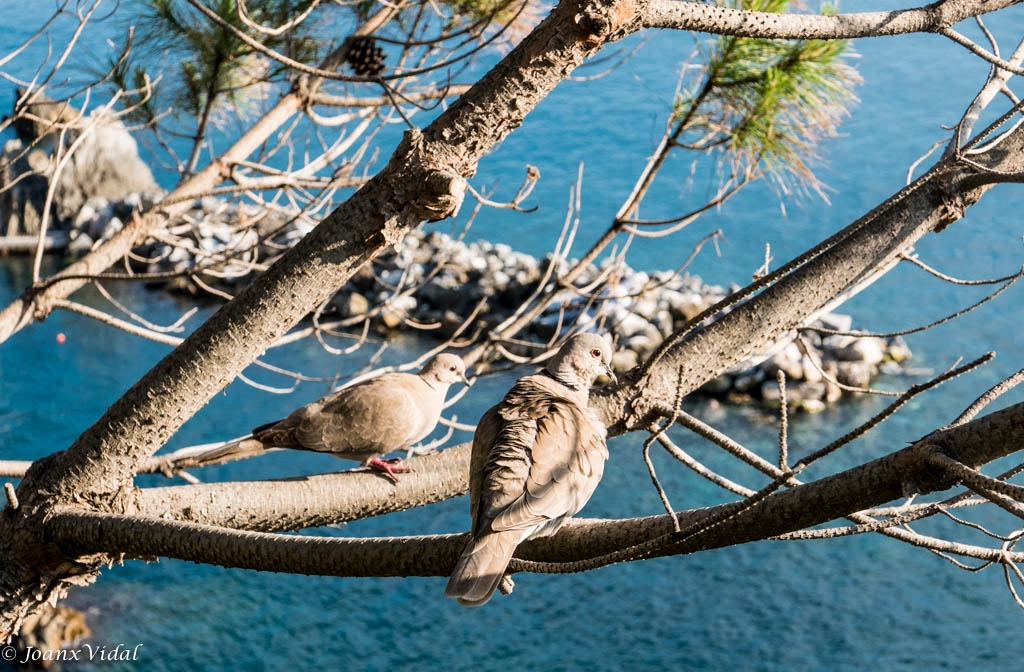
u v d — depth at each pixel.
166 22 7.24
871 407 15.63
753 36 3.77
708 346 4.12
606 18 3.34
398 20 7.19
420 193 3.48
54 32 21.03
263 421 15.66
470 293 18.86
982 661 11.23
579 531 3.30
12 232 21.36
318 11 7.20
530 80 3.41
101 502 3.99
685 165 22.08
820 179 21.42
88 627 12.12
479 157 3.52
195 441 15.14
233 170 7.12
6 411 16.25
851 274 4.14
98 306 19.23
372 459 4.29
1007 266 18.77
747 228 20.25
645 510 13.62
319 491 4.14
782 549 13.14
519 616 12.24
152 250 20.27
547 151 22.38
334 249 3.60
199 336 3.80
